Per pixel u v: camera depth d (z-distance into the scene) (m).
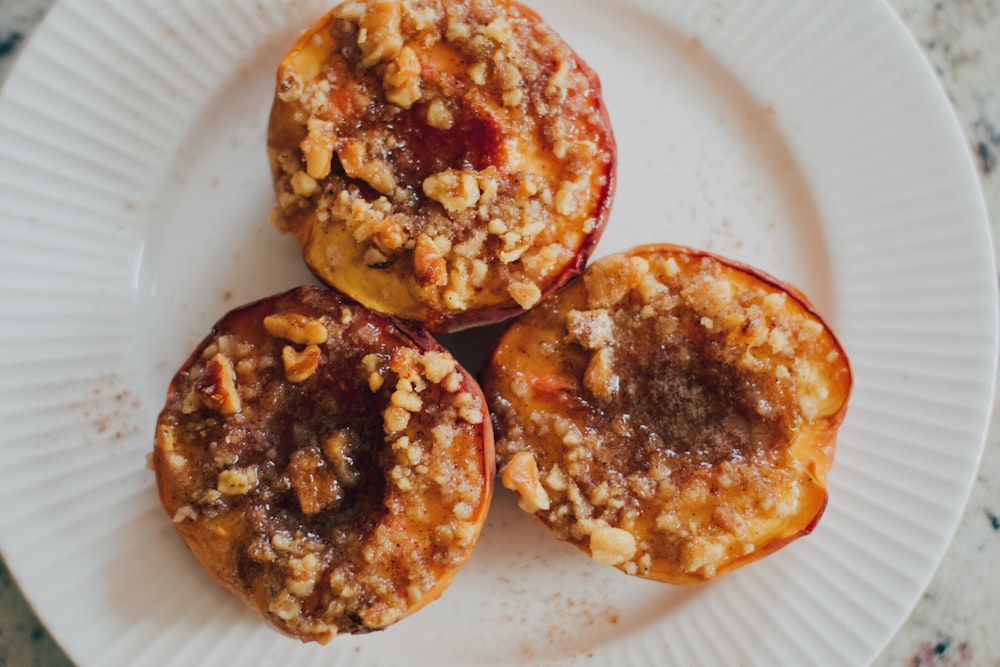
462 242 0.29
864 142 0.33
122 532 0.31
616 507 0.29
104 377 0.32
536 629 0.32
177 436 0.29
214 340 0.29
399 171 0.30
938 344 0.32
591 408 0.30
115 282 0.32
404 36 0.29
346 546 0.28
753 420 0.30
